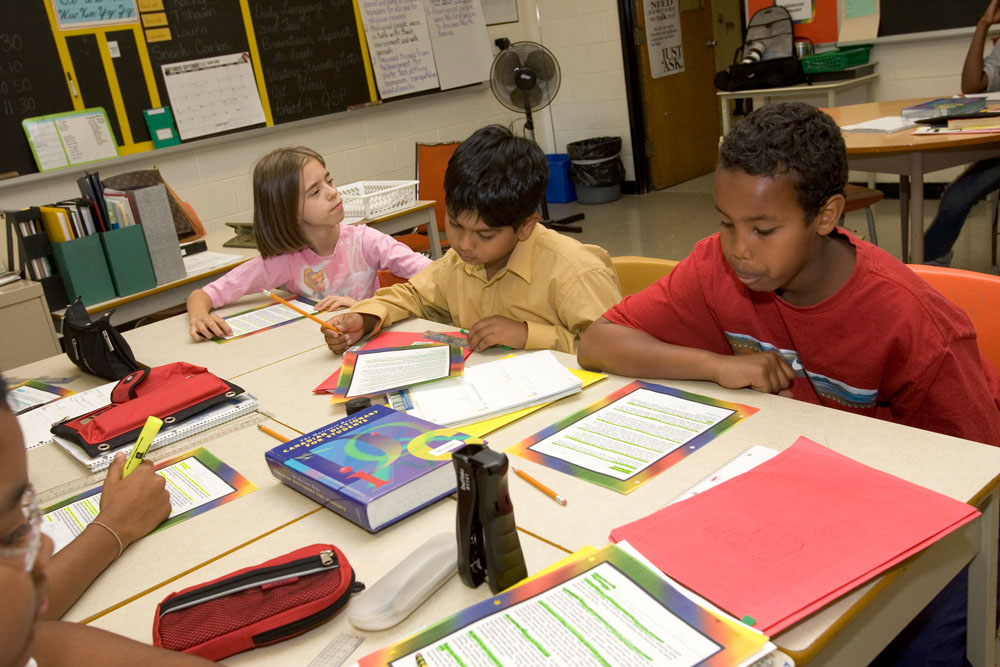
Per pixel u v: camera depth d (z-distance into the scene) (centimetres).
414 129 523
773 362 112
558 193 621
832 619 67
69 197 371
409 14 506
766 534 76
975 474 84
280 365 158
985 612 93
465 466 74
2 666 43
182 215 330
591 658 62
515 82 495
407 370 139
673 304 128
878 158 270
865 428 97
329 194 215
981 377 107
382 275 255
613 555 75
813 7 496
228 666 72
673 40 611
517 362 134
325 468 98
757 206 92
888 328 105
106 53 375
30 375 177
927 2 454
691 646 62
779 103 97
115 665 67
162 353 176
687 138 642
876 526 75
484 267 168
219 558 91
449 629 68
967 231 406
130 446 125
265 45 436
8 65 346
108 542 92
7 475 43
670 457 97
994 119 258
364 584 80
